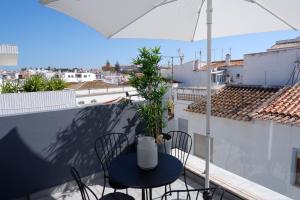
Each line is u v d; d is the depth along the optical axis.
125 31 2.53
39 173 2.95
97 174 3.44
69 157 3.17
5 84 8.98
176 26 2.75
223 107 7.50
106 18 2.11
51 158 3.02
